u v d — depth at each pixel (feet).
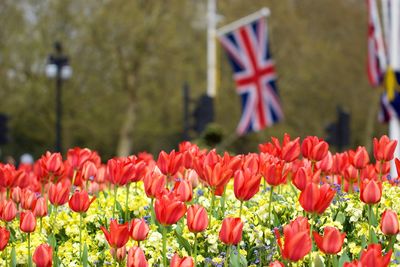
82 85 149.38
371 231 14.46
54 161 18.51
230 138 159.94
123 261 13.15
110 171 16.17
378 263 10.52
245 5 167.22
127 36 150.82
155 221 16.65
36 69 146.41
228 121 162.81
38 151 166.91
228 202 17.87
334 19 175.73
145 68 155.33
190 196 14.39
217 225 15.25
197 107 84.28
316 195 12.26
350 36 175.22
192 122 88.99
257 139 169.27
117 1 150.00
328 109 169.17
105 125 154.71
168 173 15.98
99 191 21.16
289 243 11.07
